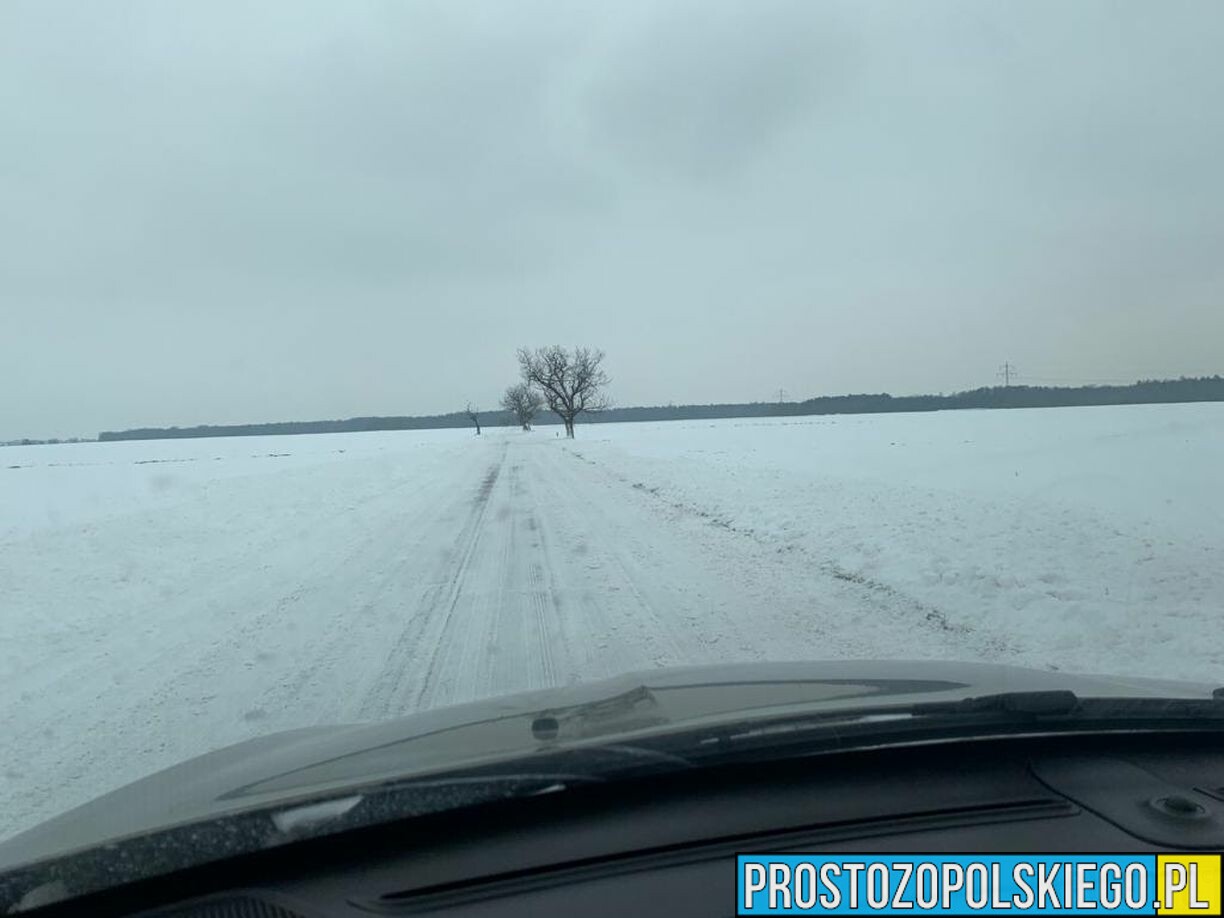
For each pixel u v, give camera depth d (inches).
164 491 941.2
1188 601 283.0
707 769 97.3
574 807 92.5
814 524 467.5
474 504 672.4
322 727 142.3
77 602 359.3
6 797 169.9
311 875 82.5
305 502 721.6
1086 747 106.4
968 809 90.2
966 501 530.3
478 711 121.6
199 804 91.9
